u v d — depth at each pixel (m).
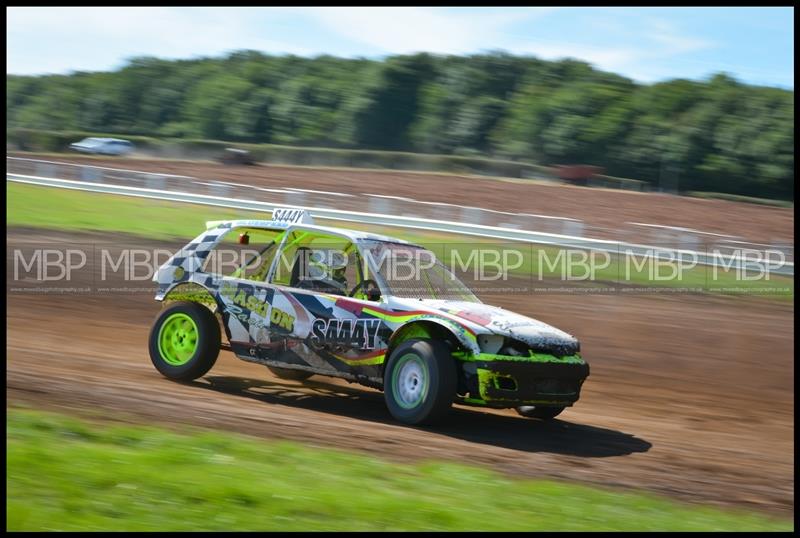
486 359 12.66
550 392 13.20
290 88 160.00
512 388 12.92
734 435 14.74
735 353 22.91
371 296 13.68
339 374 13.87
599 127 125.44
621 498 9.72
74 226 39.41
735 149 112.62
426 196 65.38
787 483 11.41
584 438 13.45
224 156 87.44
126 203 49.19
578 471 11.21
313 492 8.82
